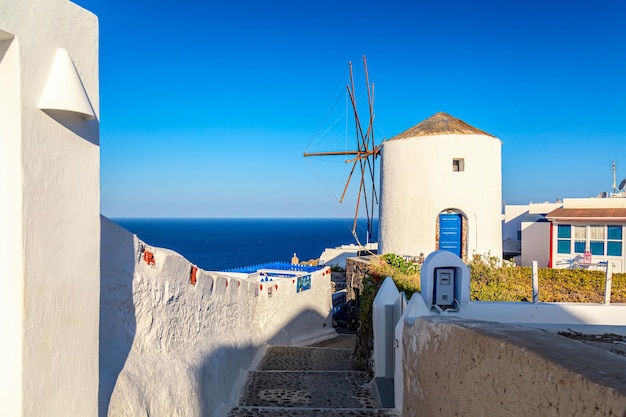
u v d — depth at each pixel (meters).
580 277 12.61
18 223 2.70
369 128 19.81
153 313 5.16
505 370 2.79
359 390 7.81
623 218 16.59
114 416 3.71
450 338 3.80
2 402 2.75
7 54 2.68
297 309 14.05
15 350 2.72
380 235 18.56
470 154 16.52
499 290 10.92
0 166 2.73
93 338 3.31
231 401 7.21
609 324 6.88
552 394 2.27
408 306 6.23
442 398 4.01
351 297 17.31
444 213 16.94
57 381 2.99
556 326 6.69
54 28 2.93
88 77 3.27
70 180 3.10
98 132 3.38
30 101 2.75
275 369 9.84
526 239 21.77
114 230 4.41
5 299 2.74
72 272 3.11
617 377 2.01
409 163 17.03
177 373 5.17
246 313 10.28
